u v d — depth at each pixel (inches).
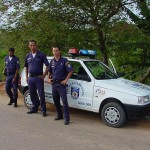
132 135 247.3
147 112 262.7
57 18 374.3
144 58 426.0
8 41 411.8
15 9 392.2
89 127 266.2
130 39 405.4
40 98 298.4
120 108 262.8
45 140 226.5
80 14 372.8
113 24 378.6
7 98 385.7
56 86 277.0
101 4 361.4
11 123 270.1
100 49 403.9
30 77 298.8
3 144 215.2
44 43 381.7
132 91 261.3
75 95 287.6
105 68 306.2
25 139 227.5
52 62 280.5
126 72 436.8
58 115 288.7
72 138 233.6
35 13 371.2
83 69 287.0
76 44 386.6
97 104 275.1
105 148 213.8
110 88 268.4
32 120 283.3
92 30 383.9
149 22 394.6
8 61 336.2
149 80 419.5
